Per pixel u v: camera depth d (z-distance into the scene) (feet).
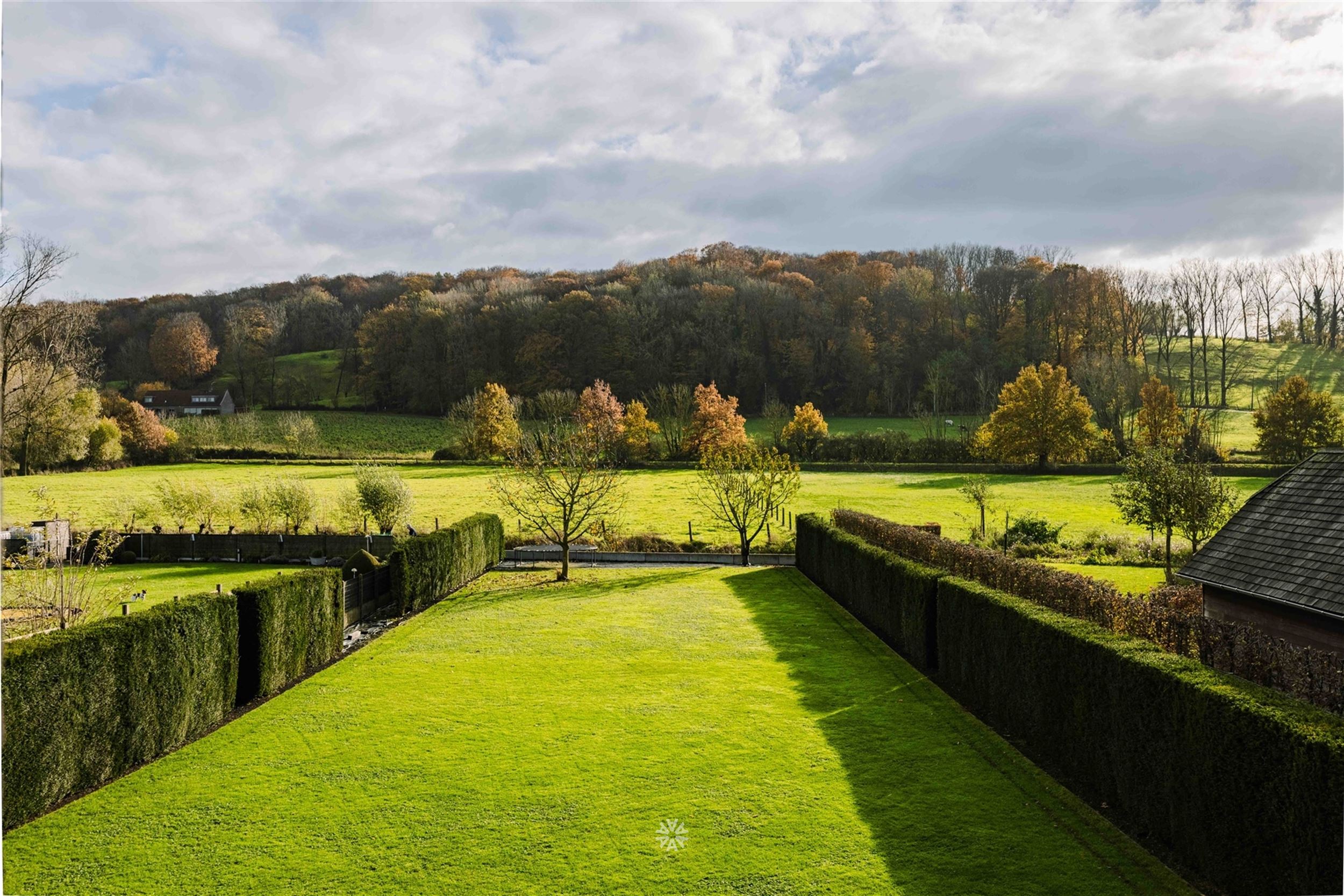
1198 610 50.70
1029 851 28.02
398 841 29.07
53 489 162.91
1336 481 46.57
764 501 102.68
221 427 254.88
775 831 29.53
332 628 54.19
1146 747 29.32
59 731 31.94
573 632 60.64
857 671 49.75
